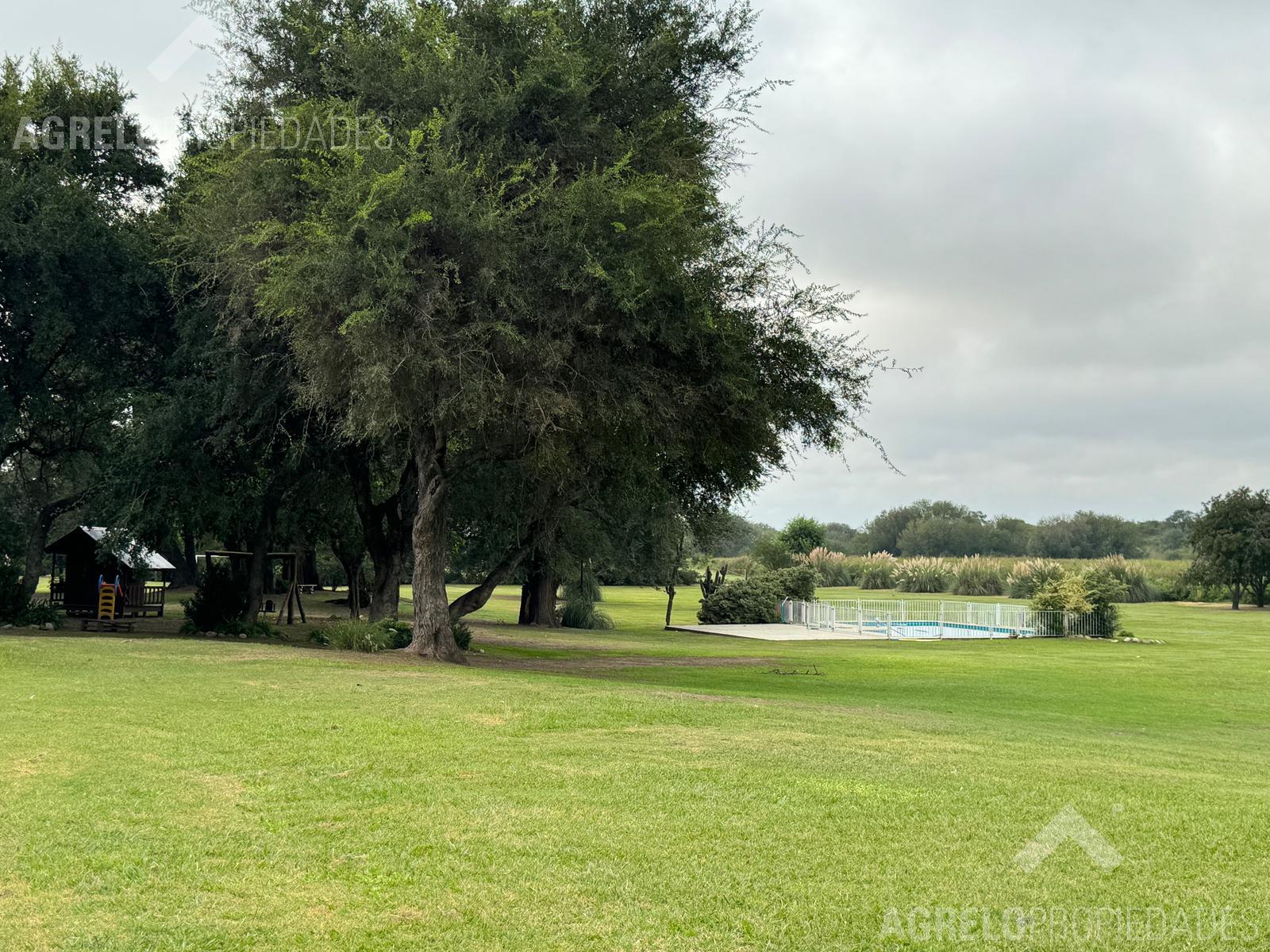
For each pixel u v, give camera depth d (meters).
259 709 11.75
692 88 20.73
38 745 9.48
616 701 13.14
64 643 18.44
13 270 22.55
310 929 5.54
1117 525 141.25
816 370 20.81
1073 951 5.37
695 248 17.45
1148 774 9.77
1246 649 36.12
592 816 7.61
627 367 18.12
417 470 23.27
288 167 17.84
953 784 8.79
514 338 16.17
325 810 7.70
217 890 6.07
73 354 25.55
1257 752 13.05
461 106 16.98
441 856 6.71
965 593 74.25
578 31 18.73
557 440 18.25
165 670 15.10
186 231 21.50
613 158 18.06
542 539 24.48
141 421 23.27
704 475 23.02
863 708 14.76
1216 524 68.62
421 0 19.09
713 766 9.30
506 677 16.41
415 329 16.20
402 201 15.90
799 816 7.69
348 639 21.66
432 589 20.62
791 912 5.85
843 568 87.38
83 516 29.42
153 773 8.63
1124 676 25.62
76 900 5.86
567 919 5.71
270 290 16.23
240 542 37.25
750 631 43.97
